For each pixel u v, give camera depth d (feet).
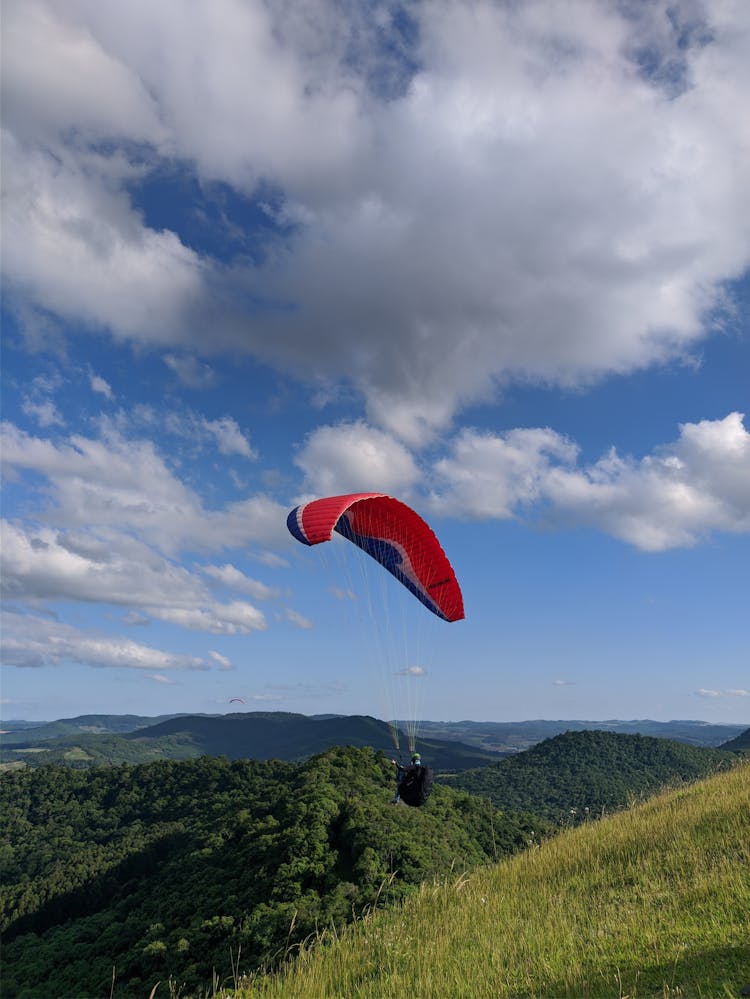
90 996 113.39
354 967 29.86
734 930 23.70
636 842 41.98
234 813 218.59
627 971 22.45
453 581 54.13
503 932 30.50
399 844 130.72
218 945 113.39
